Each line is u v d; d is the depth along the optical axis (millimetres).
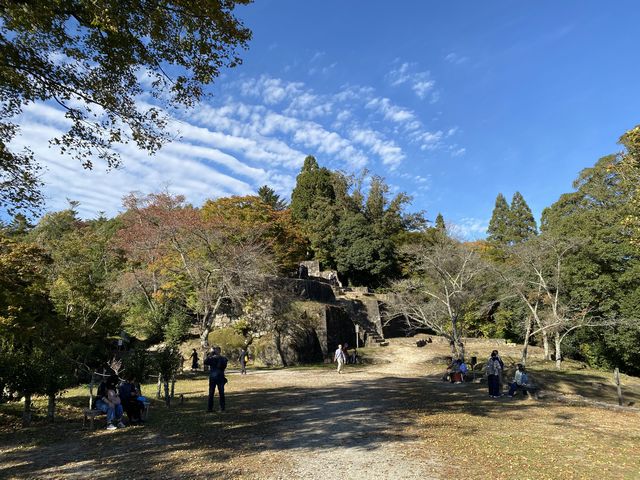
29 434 9242
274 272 33938
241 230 32969
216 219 31844
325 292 41062
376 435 9086
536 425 10680
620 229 27672
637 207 12805
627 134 11594
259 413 11656
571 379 21031
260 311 31781
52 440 8711
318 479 6273
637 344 27453
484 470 6816
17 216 9586
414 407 12836
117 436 9000
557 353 27859
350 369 28094
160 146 10195
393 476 6441
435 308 28125
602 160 34062
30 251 11961
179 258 31125
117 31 7828
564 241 29188
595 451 8281
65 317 14258
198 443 8352
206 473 6496
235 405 13055
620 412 13352
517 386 15609
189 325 32625
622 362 30438
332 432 9344
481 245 48125
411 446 8203
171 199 34031
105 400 9906
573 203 36844
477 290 28875
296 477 6348
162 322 31750
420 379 21766
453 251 27969
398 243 53250
